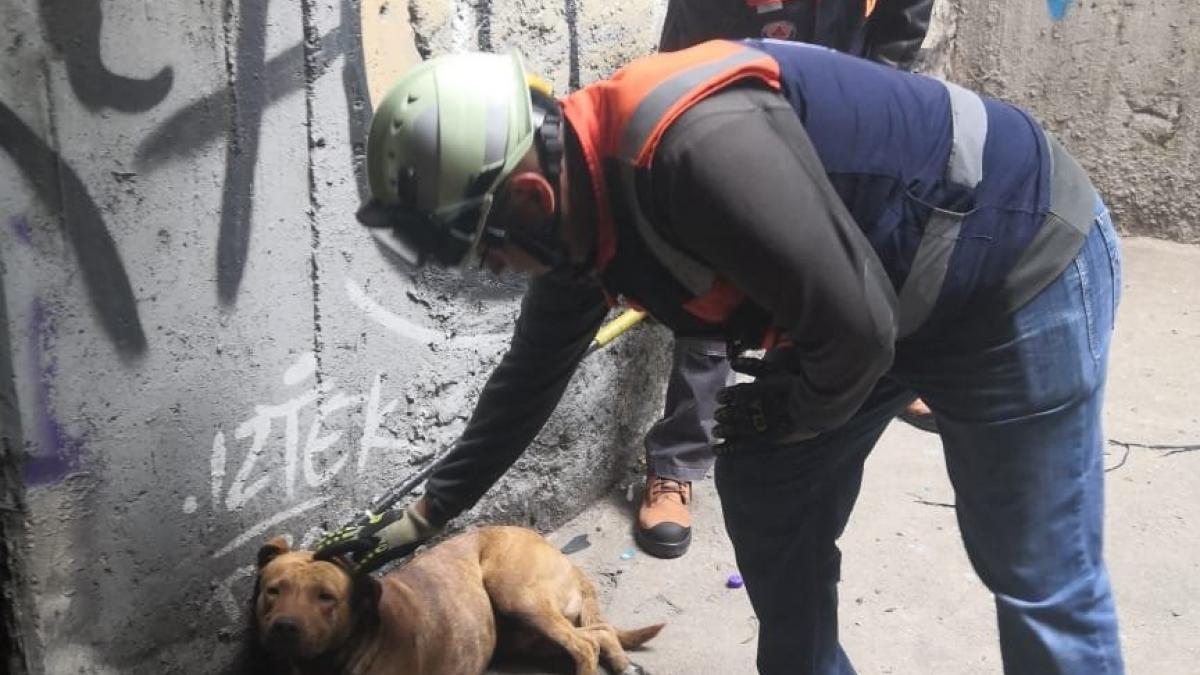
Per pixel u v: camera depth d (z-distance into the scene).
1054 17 4.96
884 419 2.06
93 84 1.94
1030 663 1.95
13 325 1.93
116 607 2.21
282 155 2.25
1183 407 3.81
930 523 3.23
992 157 1.72
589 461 3.25
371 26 2.35
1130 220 5.15
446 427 2.79
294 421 2.44
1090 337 1.81
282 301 2.34
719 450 1.98
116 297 2.06
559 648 2.61
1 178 1.86
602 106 1.55
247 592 2.45
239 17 2.12
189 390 2.22
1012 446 1.84
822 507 2.11
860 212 1.65
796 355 1.89
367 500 2.65
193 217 2.14
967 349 1.80
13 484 2.01
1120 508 3.27
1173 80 4.86
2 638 2.10
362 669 2.31
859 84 1.67
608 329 2.47
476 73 1.54
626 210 1.55
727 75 1.51
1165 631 2.79
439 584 2.52
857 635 2.79
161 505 2.23
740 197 1.45
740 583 3.00
